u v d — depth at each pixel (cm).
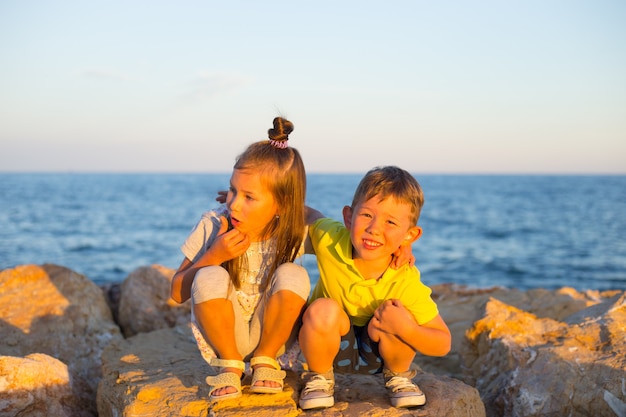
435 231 3055
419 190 267
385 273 272
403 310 258
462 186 11144
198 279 264
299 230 286
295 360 300
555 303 543
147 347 379
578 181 16150
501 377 360
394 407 268
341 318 264
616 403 313
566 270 1862
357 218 263
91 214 3825
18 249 2202
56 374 339
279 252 284
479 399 295
